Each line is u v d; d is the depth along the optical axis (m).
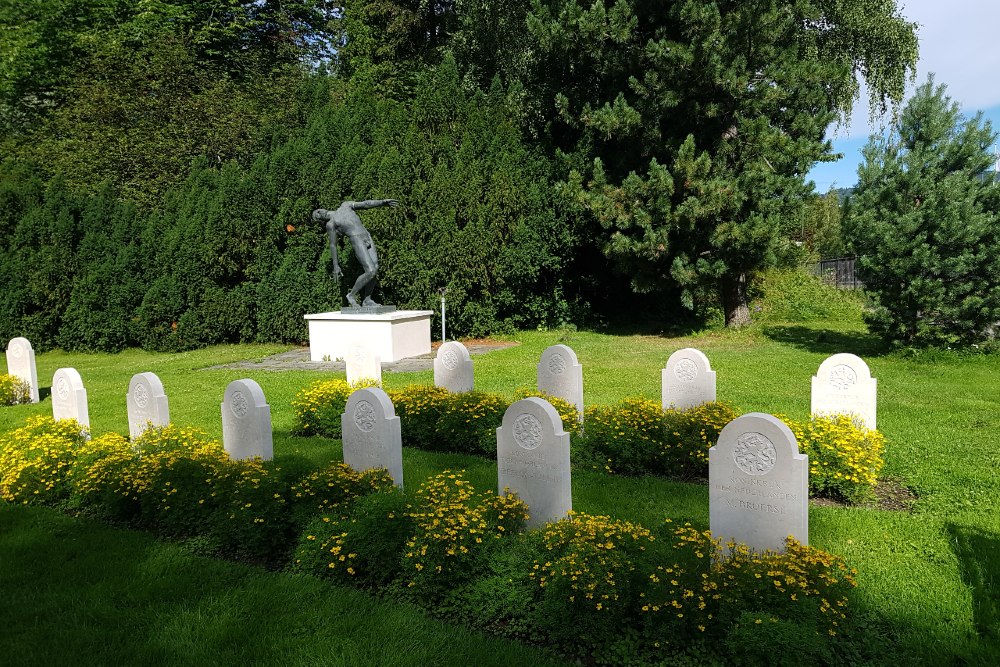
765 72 15.45
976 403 8.97
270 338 18.20
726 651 3.47
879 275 12.77
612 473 6.88
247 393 6.50
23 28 23.97
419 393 8.48
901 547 4.84
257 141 21.95
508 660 3.61
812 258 24.98
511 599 4.01
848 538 5.03
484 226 17.70
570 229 18.97
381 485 5.39
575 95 18.88
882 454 6.75
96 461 6.27
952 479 6.15
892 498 6.00
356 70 26.80
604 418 7.39
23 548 5.30
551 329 20.31
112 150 21.20
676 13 15.55
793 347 14.91
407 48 28.67
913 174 12.02
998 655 3.54
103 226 19.09
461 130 19.59
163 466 5.78
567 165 18.69
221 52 27.09
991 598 4.10
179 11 25.47
